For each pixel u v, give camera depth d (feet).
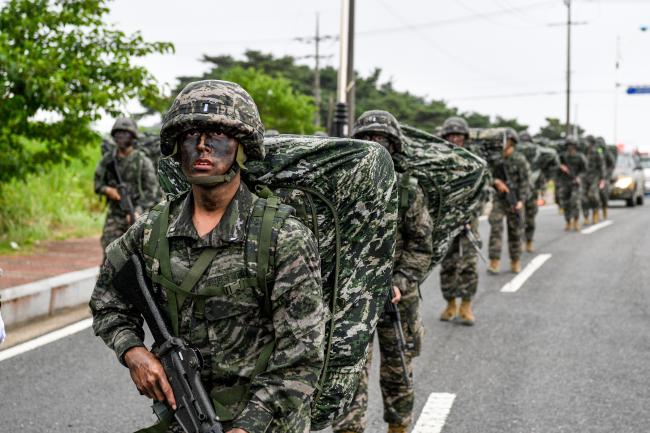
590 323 24.97
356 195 8.86
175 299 7.22
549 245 46.42
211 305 7.11
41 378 18.33
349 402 9.11
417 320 14.35
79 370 19.03
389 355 13.87
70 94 32.40
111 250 7.67
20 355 20.20
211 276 7.13
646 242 48.24
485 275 34.68
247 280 7.10
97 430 15.24
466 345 22.12
